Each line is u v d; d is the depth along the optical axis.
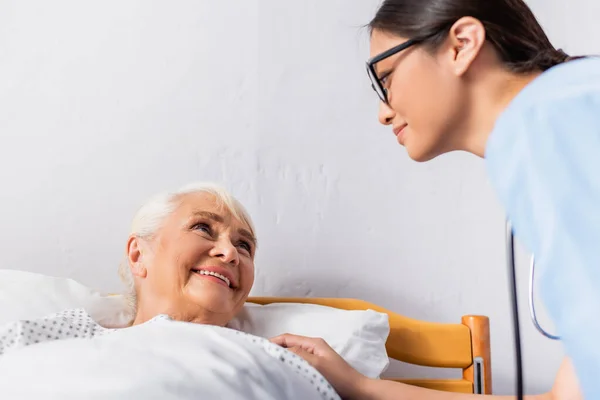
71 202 1.54
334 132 1.59
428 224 1.57
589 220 0.35
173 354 0.83
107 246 1.53
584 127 0.38
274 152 1.58
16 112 1.57
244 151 1.58
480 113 0.65
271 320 1.27
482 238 1.57
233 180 1.57
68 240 1.52
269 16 1.63
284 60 1.61
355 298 1.53
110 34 1.61
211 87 1.60
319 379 0.94
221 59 1.61
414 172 1.59
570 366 0.89
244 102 1.60
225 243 1.21
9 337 1.04
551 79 0.43
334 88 1.61
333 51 1.62
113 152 1.56
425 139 0.68
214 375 0.80
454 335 1.32
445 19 0.65
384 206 1.57
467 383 1.30
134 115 1.58
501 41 0.64
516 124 0.41
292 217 1.55
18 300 1.24
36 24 1.61
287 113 1.60
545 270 0.36
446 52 0.66
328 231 1.55
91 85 1.59
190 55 1.61
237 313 1.29
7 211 1.52
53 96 1.58
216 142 1.58
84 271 1.51
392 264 1.55
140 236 1.23
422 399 0.97
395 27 0.69
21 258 1.51
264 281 1.52
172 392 0.76
